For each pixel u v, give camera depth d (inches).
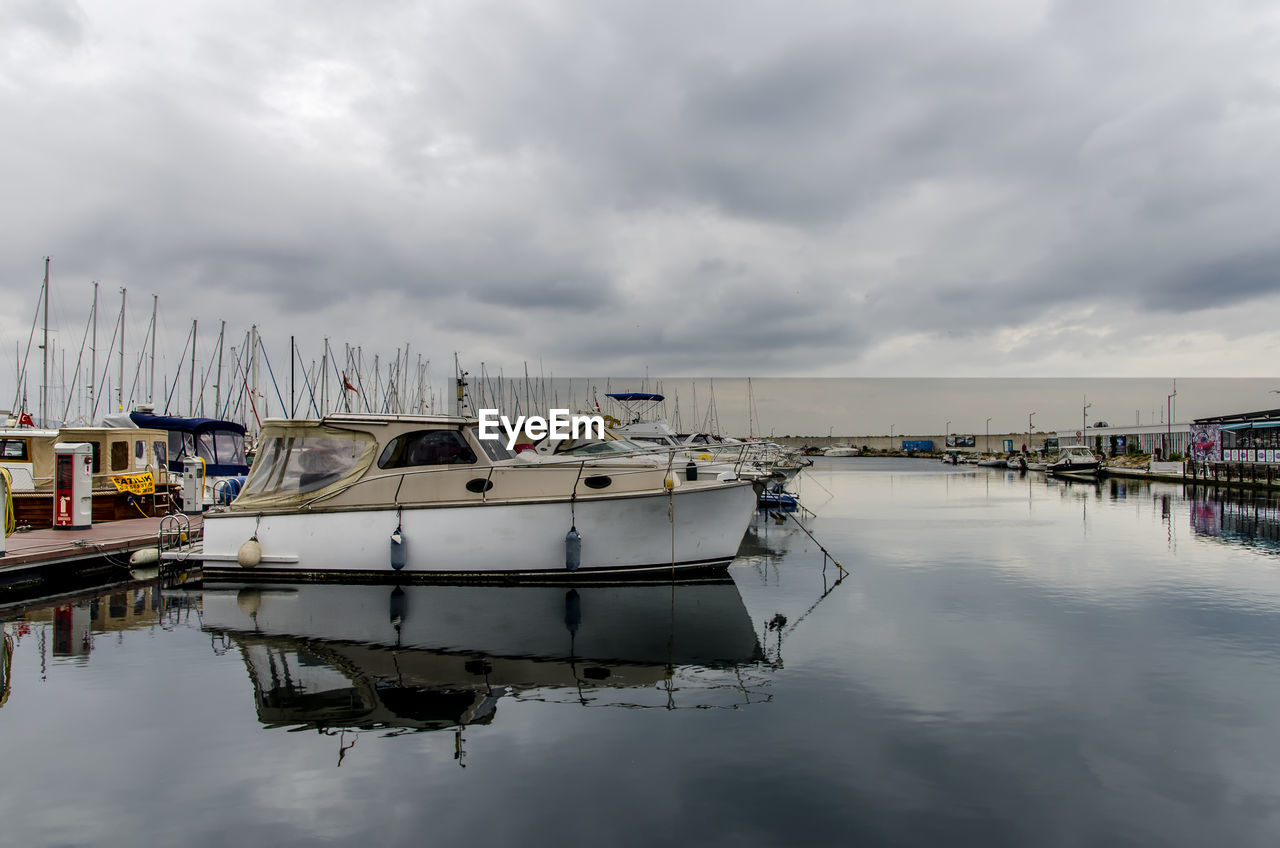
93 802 192.7
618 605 429.4
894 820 181.9
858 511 1048.2
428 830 178.1
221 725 245.9
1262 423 1592.0
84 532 605.6
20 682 291.0
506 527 489.1
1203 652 327.0
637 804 190.1
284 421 518.3
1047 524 871.7
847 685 283.6
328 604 435.2
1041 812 186.1
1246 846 171.5
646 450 679.1
